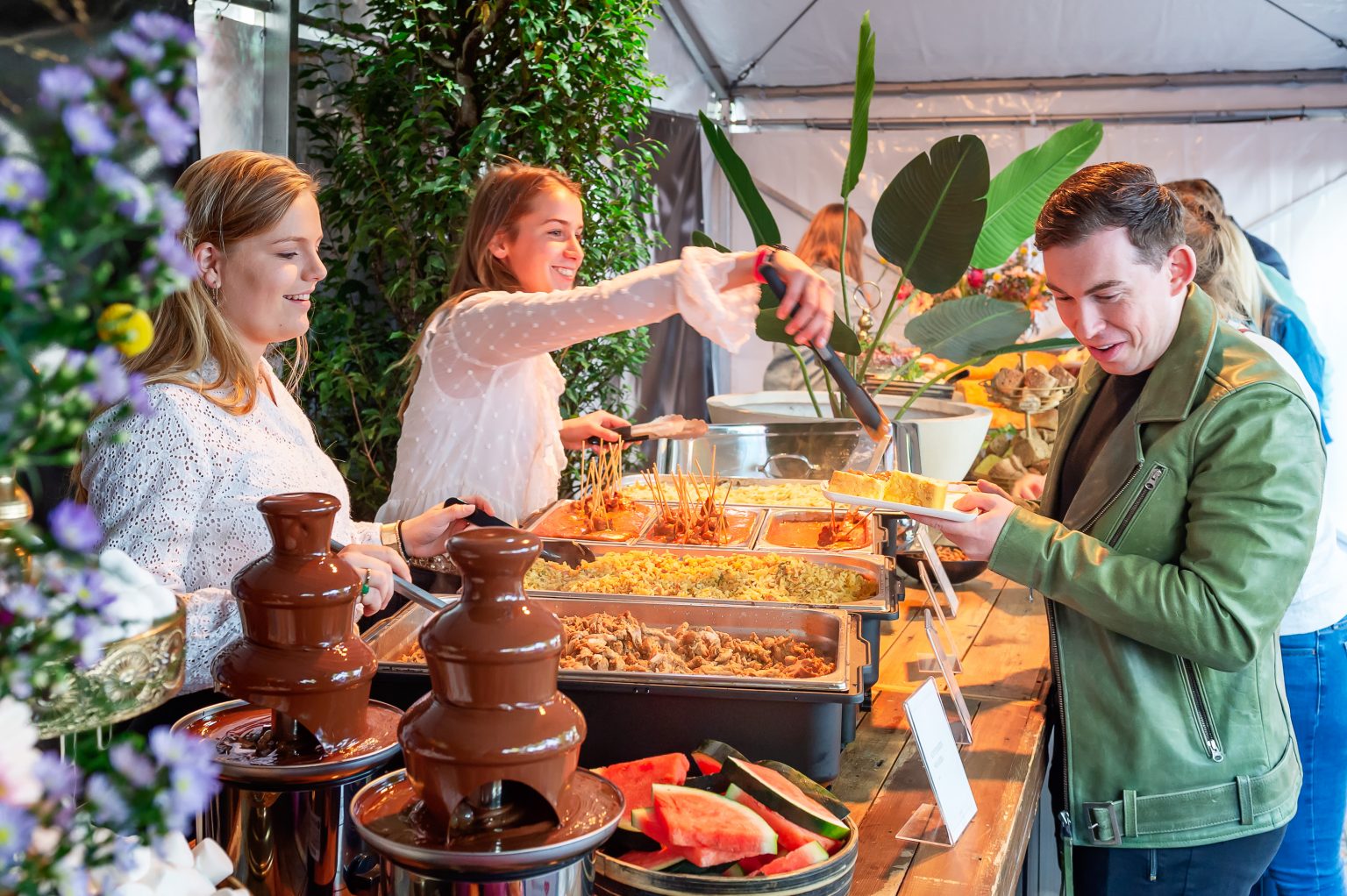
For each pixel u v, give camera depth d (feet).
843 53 22.54
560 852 2.67
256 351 5.47
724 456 10.67
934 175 10.73
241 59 12.07
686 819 3.49
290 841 3.11
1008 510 5.70
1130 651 5.55
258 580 3.08
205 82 11.62
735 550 7.31
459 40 13.56
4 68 7.91
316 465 5.65
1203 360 5.49
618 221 14.83
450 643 2.64
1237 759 5.52
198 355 5.02
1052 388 14.38
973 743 5.63
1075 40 21.50
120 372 1.69
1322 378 10.05
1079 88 22.47
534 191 7.89
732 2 21.21
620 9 14.12
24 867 1.64
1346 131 21.58
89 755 1.79
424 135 13.24
